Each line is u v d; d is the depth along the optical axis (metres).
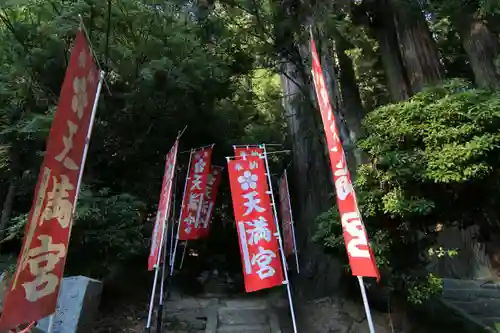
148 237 9.66
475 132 4.98
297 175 10.97
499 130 4.91
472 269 10.29
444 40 11.00
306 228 9.91
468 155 4.74
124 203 7.80
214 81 9.79
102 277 7.85
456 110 5.15
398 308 6.54
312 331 7.39
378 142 5.59
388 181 5.49
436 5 8.41
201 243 11.63
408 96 8.55
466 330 6.33
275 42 10.50
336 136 4.70
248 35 10.97
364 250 4.26
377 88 11.83
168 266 10.30
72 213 3.47
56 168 3.33
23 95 7.77
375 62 11.34
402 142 5.52
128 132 9.37
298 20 9.95
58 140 3.38
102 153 9.34
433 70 8.30
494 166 4.84
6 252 8.66
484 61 7.73
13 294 2.88
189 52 9.23
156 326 7.27
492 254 9.73
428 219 5.55
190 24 9.73
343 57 10.51
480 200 5.26
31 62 7.52
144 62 8.77
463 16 8.21
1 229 8.46
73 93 3.58
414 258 5.79
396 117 5.58
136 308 7.98
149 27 8.62
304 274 9.37
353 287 8.02
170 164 7.39
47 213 3.22
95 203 7.29
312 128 10.61
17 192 8.83
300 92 11.32
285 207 9.78
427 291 5.49
